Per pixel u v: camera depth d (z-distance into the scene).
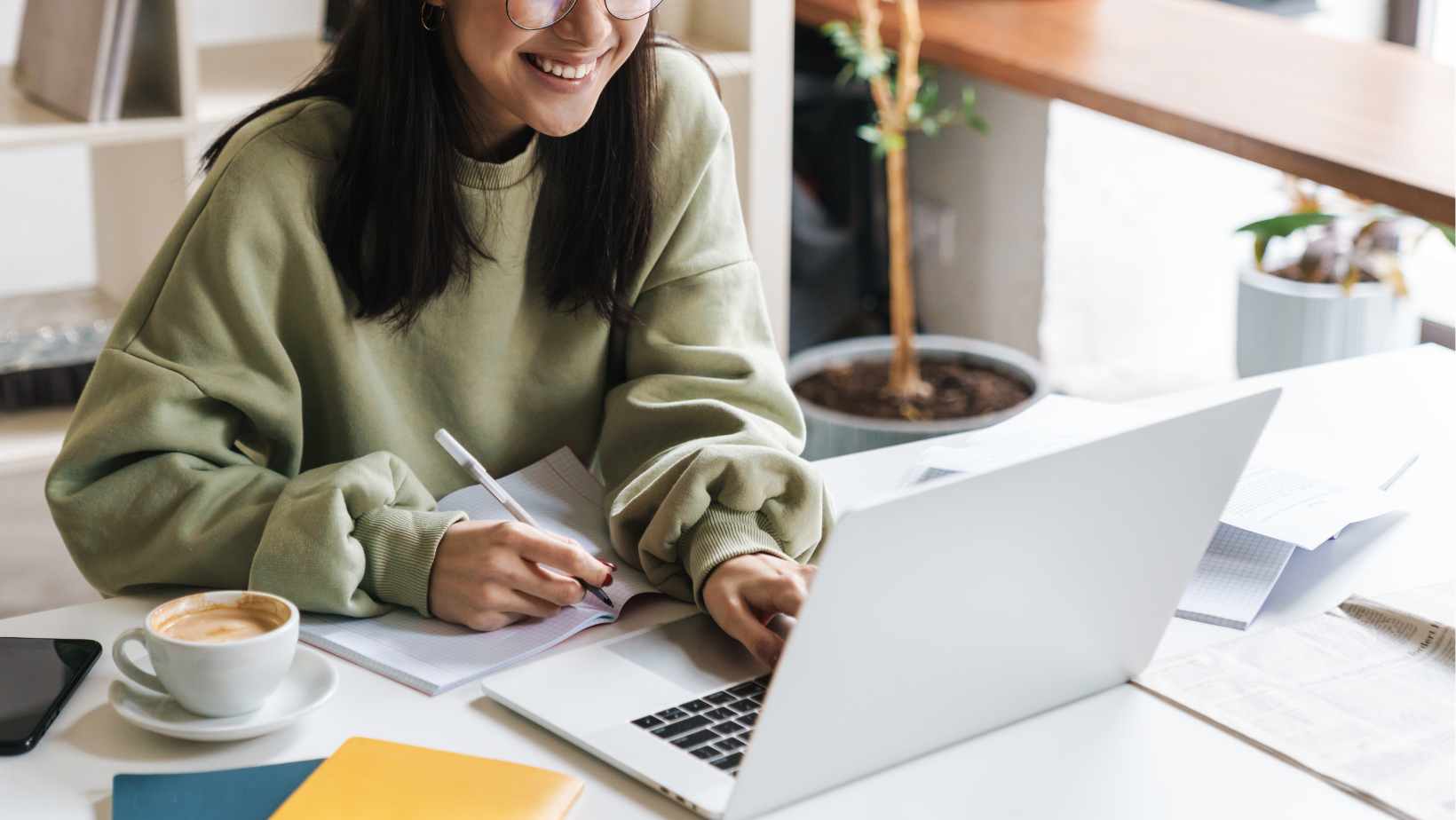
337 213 1.19
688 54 1.40
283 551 1.07
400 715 0.95
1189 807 0.86
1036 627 0.90
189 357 1.16
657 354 1.34
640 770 0.87
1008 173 3.33
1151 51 2.54
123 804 0.83
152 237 2.40
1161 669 1.00
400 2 1.14
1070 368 3.46
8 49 2.57
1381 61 2.48
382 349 1.26
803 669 0.79
